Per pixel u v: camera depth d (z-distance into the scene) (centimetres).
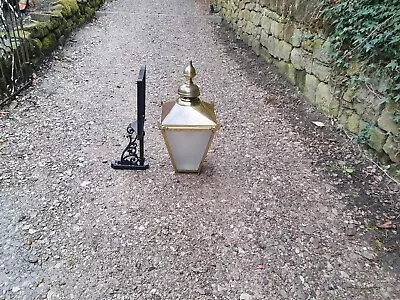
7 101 313
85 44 481
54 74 381
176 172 240
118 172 239
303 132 297
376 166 249
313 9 323
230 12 617
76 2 539
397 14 233
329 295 164
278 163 257
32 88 346
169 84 382
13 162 242
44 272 169
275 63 419
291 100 353
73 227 194
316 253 185
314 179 241
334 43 293
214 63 453
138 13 670
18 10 358
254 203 218
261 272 174
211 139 226
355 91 273
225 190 227
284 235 196
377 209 214
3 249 179
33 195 215
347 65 278
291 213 211
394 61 231
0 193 214
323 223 204
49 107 316
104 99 338
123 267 174
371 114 256
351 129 281
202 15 684
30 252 178
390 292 166
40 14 431
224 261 179
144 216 204
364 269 177
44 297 158
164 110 230
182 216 205
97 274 169
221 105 343
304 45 345
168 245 186
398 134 232
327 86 309
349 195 226
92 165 244
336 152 269
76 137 275
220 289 165
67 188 222
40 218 199
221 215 207
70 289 162
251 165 253
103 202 213
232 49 509
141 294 161
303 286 168
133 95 350
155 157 256
